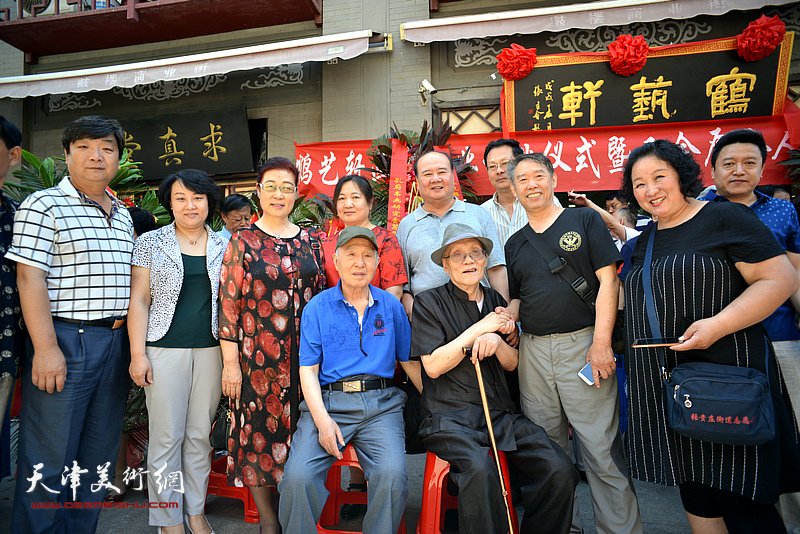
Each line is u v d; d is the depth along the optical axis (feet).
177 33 18.99
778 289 4.75
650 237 5.81
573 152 14.93
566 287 6.32
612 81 14.51
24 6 20.07
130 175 10.77
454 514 7.63
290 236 7.44
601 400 6.24
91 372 6.33
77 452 6.46
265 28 18.71
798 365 6.49
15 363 6.18
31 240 5.89
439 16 17.08
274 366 6.79
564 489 5.61
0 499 8.68
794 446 4.90
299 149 16.76
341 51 15.58
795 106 14.05
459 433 5.84
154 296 6.97
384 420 6.35
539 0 16.62
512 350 6.56
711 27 15.56
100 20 17.97
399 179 11.73
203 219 7.22
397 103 17.19
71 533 6.47
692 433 4.65
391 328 6.79
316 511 5.82
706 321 4.90
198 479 7.06
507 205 9.83
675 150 5.47
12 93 17.29
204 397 7.10
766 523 5.04
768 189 9.43
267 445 6.66
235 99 18.97
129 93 19.63
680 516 7.68
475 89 16.80
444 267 6.74
